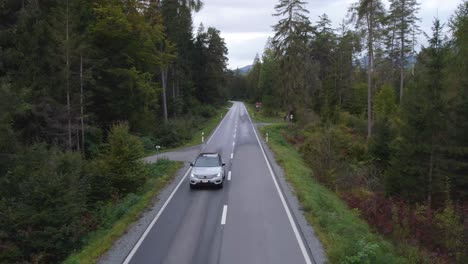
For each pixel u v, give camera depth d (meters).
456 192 18.34
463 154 18.33
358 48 48.22
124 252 10.30
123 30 31.28
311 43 60.91
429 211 14.97
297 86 41.81
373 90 51.66
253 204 14.85
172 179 20.28
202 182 17.53
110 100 32.28
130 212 13.94
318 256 9.69
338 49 55.09
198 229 12.08
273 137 37.62
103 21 29.73
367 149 28.62
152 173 21.08
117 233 11.77
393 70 49.66
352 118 42.62
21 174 13.61
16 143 16.73
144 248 10.56
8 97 16.56
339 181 20.73
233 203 15.10
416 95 19.52
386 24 41.56
